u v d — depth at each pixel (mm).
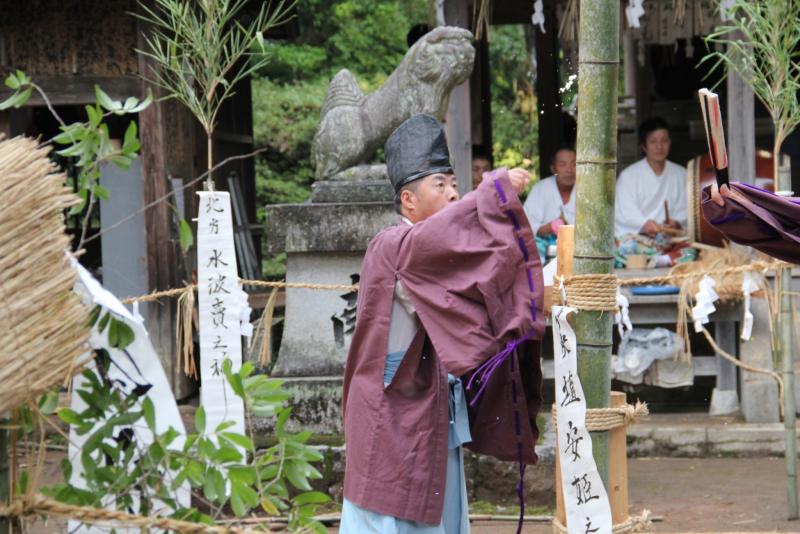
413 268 2846
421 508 2955
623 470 3041
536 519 5164
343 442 5520
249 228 9352
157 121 7328
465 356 2742
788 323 5066
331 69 16828
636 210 7613
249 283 5207
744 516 5148
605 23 2777
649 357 6719
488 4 6777
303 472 2492
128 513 2447
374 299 3014
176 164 7660
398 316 3023
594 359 2881
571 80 3061
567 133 11430
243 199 9648
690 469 6160
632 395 7352
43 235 2092
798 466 6148
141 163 7379
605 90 2795
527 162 2994
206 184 4727
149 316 7441
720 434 6418
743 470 6098
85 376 2406
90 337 2342
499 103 16531
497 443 3145
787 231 3014
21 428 2334
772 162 7801
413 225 2994
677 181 7652
